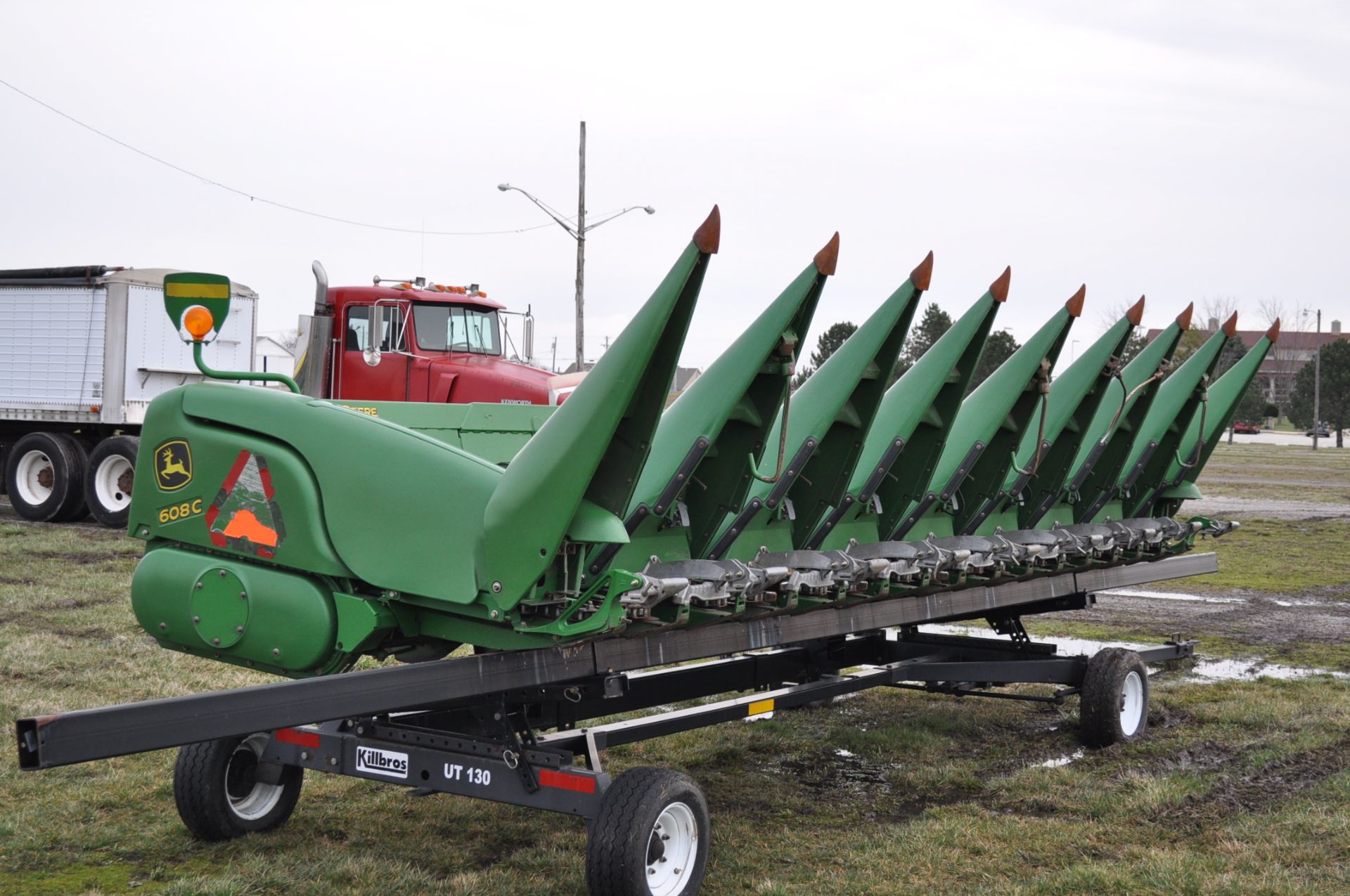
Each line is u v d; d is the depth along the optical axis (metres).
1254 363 8.79
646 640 4.95
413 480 4.42
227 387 4.77
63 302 16.91
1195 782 6.41
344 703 3.92
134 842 5.25
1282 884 4.91
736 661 6.79
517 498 4.13
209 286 4.74
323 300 11.03
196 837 5.25
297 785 5.54
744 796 6.30
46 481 17.33
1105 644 10.70
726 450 5.06
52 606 10.47
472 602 4.24
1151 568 8.52
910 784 6.54
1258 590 14.62
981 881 5.00
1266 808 6.03
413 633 4.59
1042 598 7.50
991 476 6.78
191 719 3.54
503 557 4.16
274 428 4.62
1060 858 5.31
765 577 4.99
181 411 4.82
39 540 14.84
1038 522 7.46
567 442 4.07
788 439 5.43
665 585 4.50
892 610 6.33
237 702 3.66
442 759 4.71
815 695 6.43
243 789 5.36
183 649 4.80
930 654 7.98
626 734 5.18
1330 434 77.88
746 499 5.19
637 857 4.24
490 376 12.81
